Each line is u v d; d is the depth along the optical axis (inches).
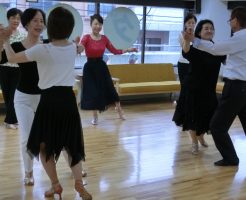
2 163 157.0
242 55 152.6
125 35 241.9
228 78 158.1
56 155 114.3
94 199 126.7
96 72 219.6
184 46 161.5
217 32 311.1
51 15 109.3
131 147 184.9
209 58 164.7
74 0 264.2
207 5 311.0
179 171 155.9
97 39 217.8
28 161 134.3
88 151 176.4
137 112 262.2
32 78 124.5
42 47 106.5
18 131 205.5
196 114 170.7
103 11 283.7
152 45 317.4
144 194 132.4
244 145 195.0
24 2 253.4
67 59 109.8
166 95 315.0
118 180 143.7
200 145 192.2
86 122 229.9
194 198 131.0
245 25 153.4
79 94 255.3
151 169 156.8
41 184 137.3
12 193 129.4
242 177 152.2
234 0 301.7
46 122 110.9
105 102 224.2
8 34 109.3
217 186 142.3
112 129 216.2
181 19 327.9
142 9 302.7
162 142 195.0
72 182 140.2
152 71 303.1
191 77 169.5
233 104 157.6
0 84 214.2
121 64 287.7
